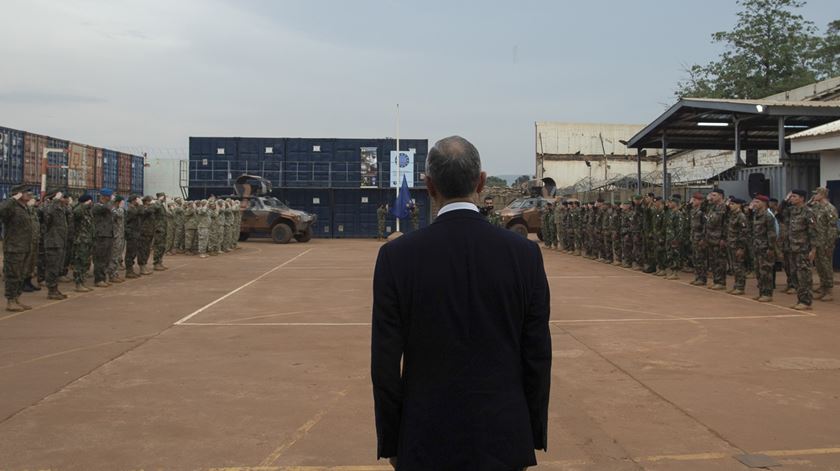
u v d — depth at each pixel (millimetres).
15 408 4961
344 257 19594
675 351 6953
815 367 6250
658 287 12469
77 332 7926
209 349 7016
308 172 31375
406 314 2107
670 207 14148
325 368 6207
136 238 13789
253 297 11023
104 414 4840
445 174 2217
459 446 1988
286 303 10359
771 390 5488
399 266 2125
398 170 31281
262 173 31188
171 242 20234
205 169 30984
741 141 21953
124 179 27062
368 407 5031
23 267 9555
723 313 9414
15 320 8727
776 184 15914
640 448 4199
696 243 12719
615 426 4617
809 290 9742
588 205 19188
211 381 5754
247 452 4121
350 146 31500
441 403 2025
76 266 11539
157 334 7828
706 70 39000
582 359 6602
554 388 5547
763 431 4504
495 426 2000
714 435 4434
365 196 31578
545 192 30094
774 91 34531
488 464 1969
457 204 2225
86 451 4117
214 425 4617
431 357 2070
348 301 10594
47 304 10133
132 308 9789
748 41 37062
